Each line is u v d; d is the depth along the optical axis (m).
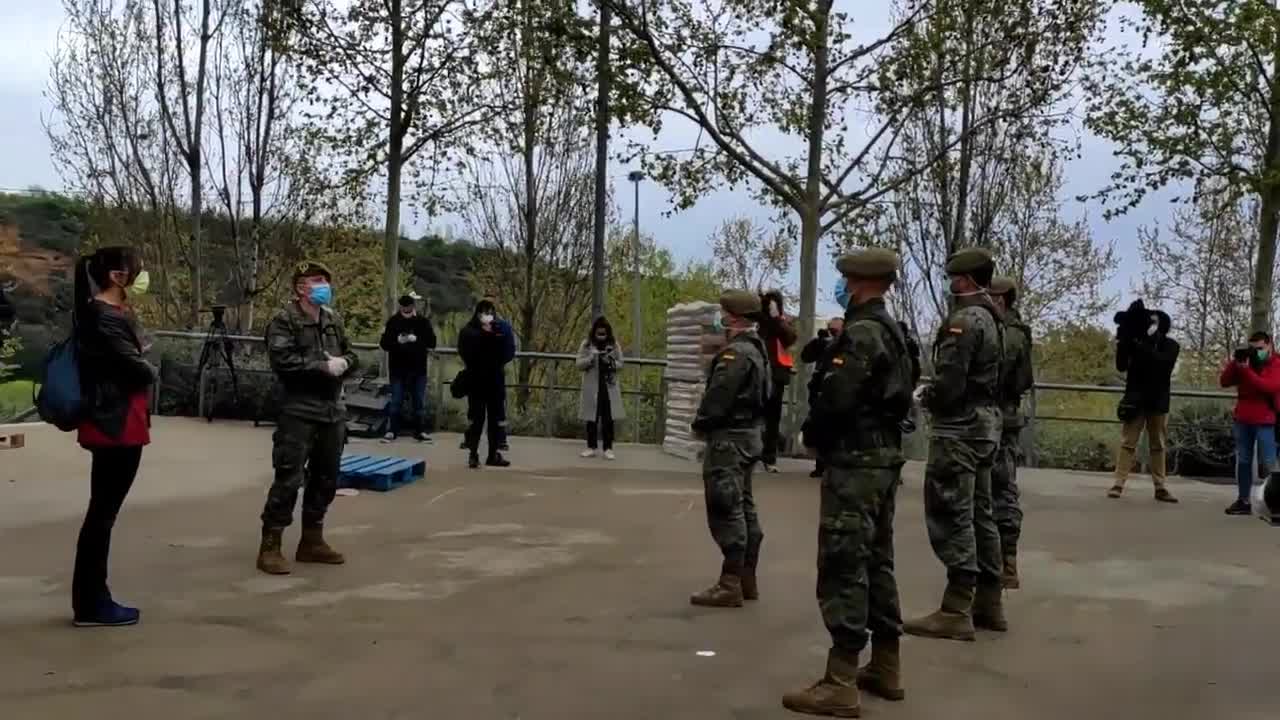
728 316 6.84
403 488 11.25
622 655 5.69
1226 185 16.41
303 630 6.00
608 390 14.31
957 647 6.08
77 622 5.93
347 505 10.15
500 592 7.00
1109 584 7.82
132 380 5.88
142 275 5.93
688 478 12.45
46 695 4.82
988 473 6.45
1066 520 10.71
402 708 4.79
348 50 17.81
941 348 6.17
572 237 25.16
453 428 17.19
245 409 17.19
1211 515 11.20
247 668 5.30
